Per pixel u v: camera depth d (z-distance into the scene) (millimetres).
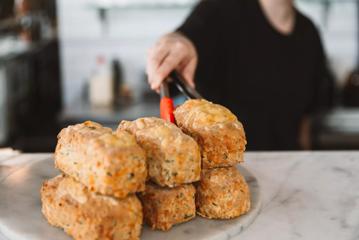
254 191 747
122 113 2111
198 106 688
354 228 644
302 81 1608
